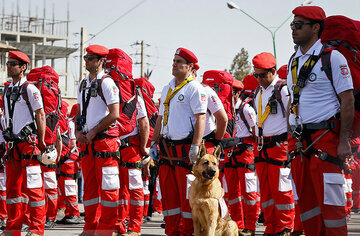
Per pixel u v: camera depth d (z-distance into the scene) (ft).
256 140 32.58
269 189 32.17
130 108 30.17
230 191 36.24
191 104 26.16
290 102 21.93
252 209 34.96
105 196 27.89
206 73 36.81
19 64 30.42
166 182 26.94
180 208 26.99
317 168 20.01
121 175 34.27
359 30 20.39
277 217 31.48
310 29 20.66
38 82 32.91
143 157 35.01
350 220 23.98
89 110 28.25
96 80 28.12
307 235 21.42
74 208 43.16
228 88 35.76
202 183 27.37
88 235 28.45
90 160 28.35
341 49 20.21
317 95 20.22
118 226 33.27
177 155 26.45
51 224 40.01
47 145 31.96
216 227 28.53
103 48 28.60
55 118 32.60
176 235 27.02
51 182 39.29
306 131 20.39
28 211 31.07
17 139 29.91
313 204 21.17
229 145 34.47
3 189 40.52
